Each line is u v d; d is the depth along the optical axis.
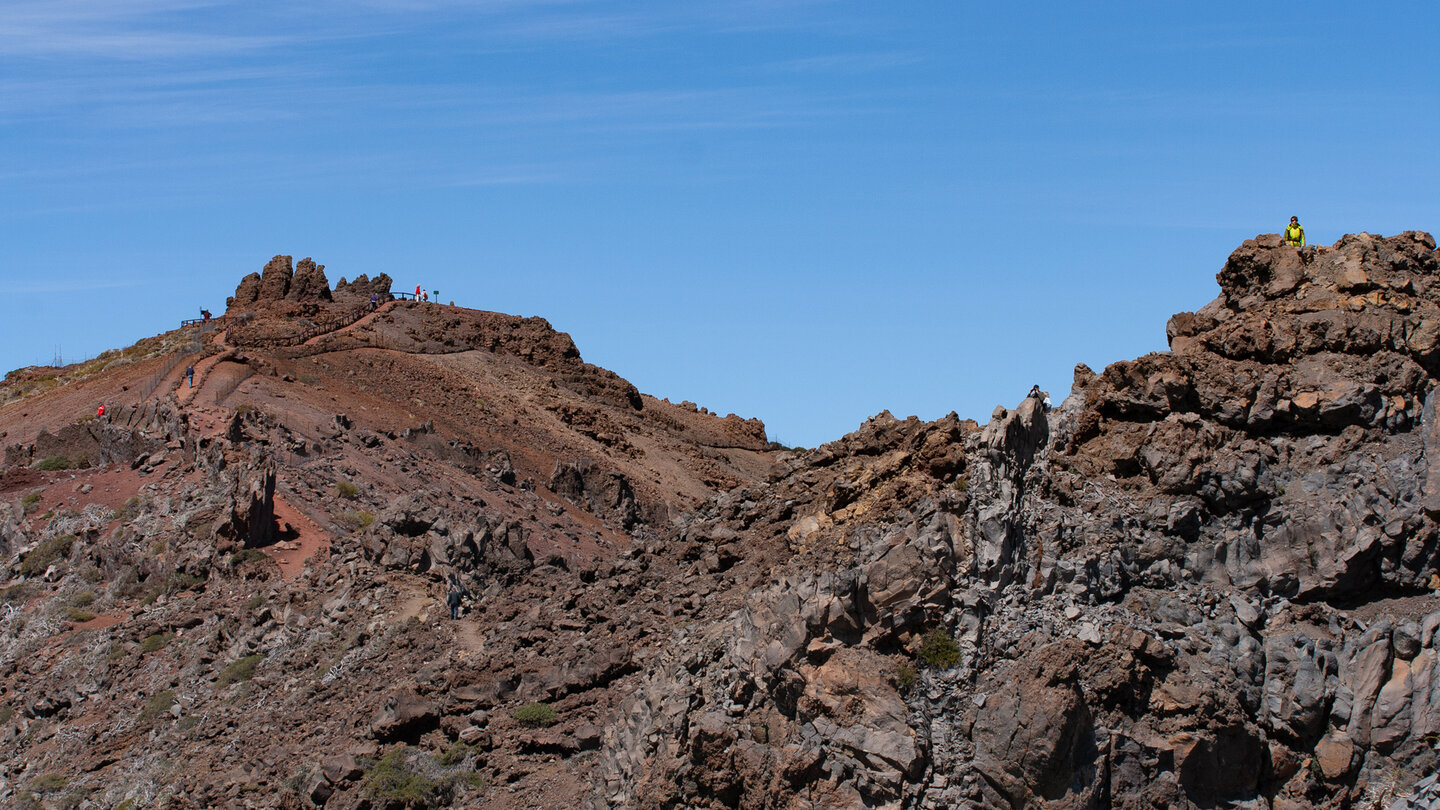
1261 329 34.78
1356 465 32.72
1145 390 34.66
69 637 70.75
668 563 45.69
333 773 41.34
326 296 148.00
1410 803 28.97
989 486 32.53
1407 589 31.72
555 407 131.12
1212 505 32.66
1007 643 30.58
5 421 118.56
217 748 50.97
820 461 45.25
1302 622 31.22
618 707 39.19
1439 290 35.16
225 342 126.19
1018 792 29.36
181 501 79.81
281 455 89.00
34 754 59.00
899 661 31.08
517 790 38.75
